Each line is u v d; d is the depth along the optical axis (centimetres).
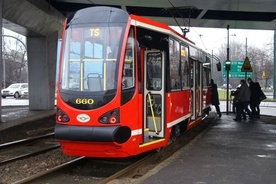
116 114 756
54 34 2477
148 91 896
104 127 750
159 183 676
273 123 1697
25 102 3553
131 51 802
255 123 1695
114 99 758
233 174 742
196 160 875
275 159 892
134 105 796
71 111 772
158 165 823
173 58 1002
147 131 883
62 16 2434
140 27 837
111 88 764
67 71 807
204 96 1658
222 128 1502
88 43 802
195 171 766
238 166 813
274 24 2794
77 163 873
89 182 747
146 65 881
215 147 1054
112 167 865
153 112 921
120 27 795
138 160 892
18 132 1420
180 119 1076
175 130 1073
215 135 1298
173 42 1004
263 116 2075
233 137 1251
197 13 2464
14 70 7162
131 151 788
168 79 939
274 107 3509
